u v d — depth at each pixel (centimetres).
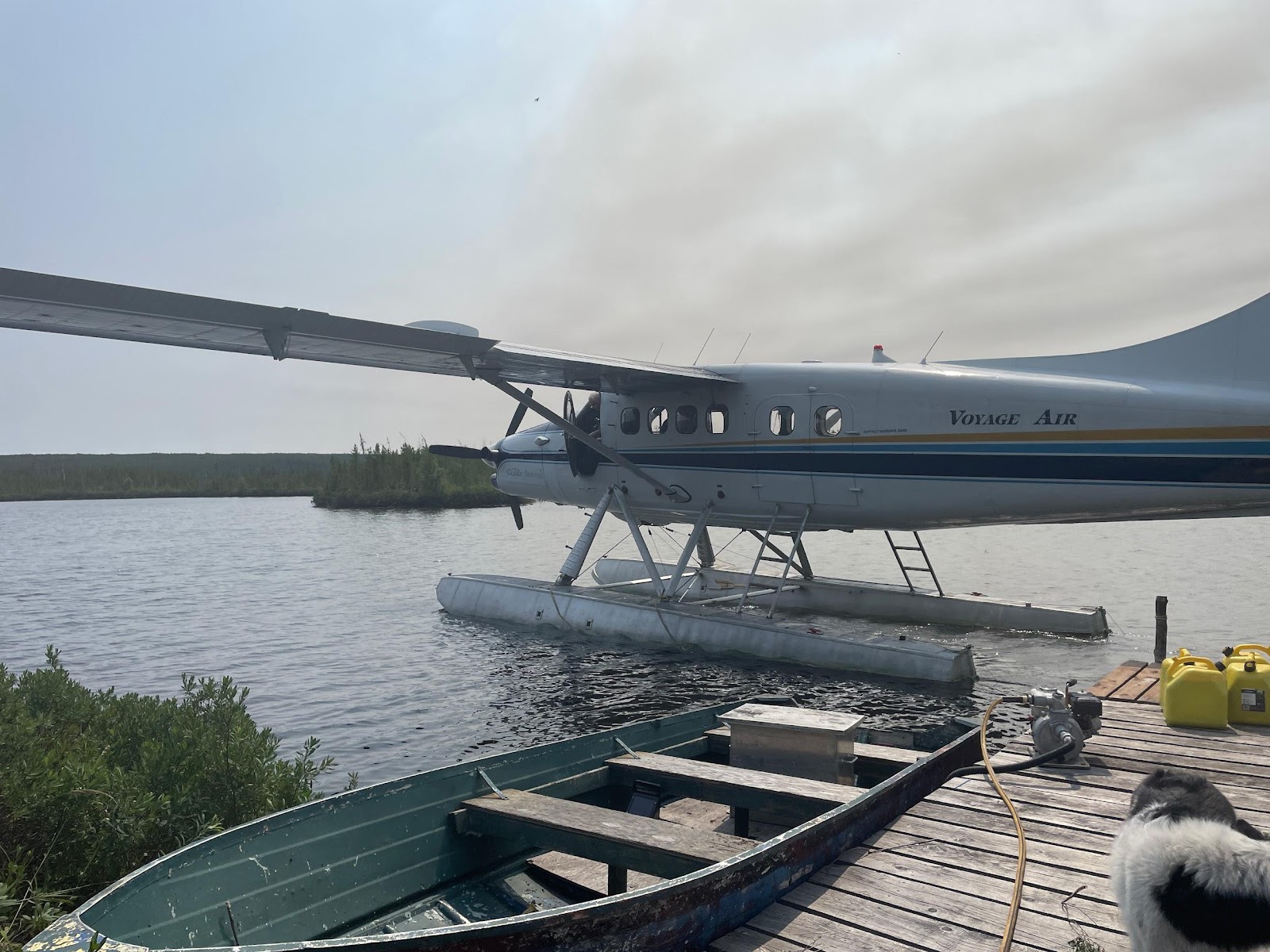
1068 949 355
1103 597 2108
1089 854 454
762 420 1469
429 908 497
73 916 331
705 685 1209
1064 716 625
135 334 1033
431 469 7581
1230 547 3759
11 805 483
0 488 10850
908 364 1370
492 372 1397
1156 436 1126
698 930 368
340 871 467
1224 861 244
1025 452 1219
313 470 12700
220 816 559
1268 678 704
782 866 414
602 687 1215
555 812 517
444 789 536
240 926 412
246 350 1170
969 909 395
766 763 632
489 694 1195
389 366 1368
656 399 1611
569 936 334
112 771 550
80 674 1402
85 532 5188
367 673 1355
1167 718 714
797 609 1728
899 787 535
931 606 1594
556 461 1816
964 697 1118
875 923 384
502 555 3459
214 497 11575
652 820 499
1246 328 1098
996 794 555
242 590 2462
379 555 3503
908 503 1334
